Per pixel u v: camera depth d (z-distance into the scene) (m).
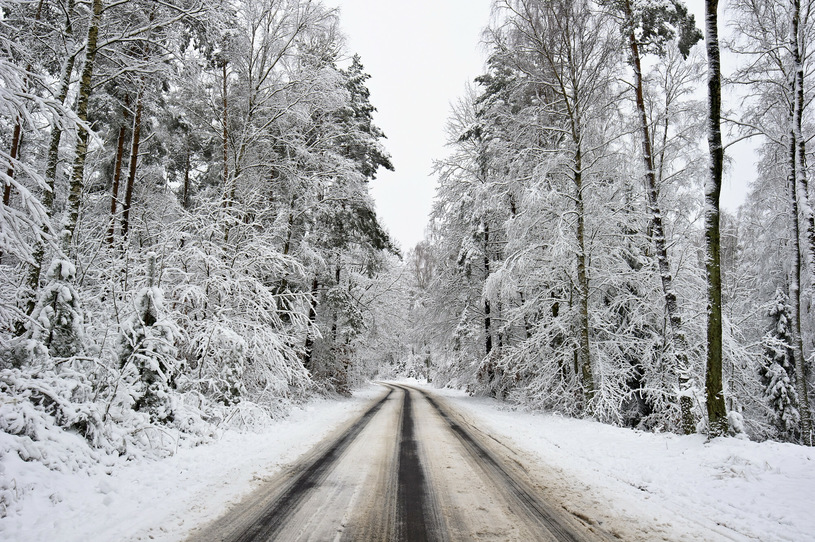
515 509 4.63
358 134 19.55
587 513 4.61
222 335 10.21
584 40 12.94
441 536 3.83
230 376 10.22
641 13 10.59
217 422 9.02
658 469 6.51
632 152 15.52
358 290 25.78
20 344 6.02
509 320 16.66
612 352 14.86
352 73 21.61
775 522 4.33
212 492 5.01
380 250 22.12
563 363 14.58
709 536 4.02
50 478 4.56
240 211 12.99
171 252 11.34
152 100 15.20
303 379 13.55
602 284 14.83
